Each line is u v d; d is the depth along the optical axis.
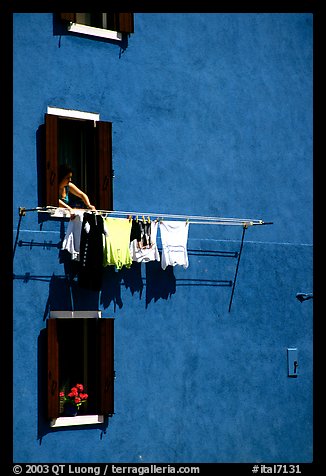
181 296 16.98
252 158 18.12
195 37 17.56
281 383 18.06
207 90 17.61
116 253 15.54
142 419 16.28
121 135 16.52
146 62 16.91
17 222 15.29
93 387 16.00
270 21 18.67
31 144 15.52
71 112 15.98
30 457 15.11
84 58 16.20
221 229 17.64
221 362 17.33
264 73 18.45
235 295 17.67
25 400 15.14
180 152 17.17
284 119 18.66
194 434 16.86
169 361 16.70
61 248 15.67
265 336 17.97
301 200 18.72
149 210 16.72
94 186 16.12
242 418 17.47
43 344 15.38
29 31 15.66
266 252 18.16
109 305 16.12
